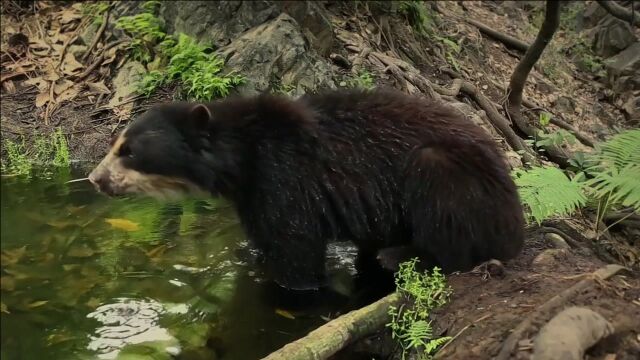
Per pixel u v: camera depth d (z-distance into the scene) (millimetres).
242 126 4254
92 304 4316
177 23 7605
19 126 7004
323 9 7621
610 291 3504
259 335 4039
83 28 8094
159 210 5660
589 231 5238
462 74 8195
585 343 2932
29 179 6227
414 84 7199
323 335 3480
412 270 4070
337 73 7055
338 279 4629
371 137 4227
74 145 6766
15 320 4109
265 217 4230
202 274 4680
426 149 4117
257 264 4789
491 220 4035
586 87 9750
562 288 3627
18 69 7652
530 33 10430
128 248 5020
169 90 7168
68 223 5387
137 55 7520
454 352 3293
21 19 8266
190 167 4230
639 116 9086
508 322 3367
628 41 10062
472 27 9602
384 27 8148
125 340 3965
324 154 4203
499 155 4281
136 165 4238
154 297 4414
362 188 4215
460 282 3918
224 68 6996
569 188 4699
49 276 4637
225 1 7422
